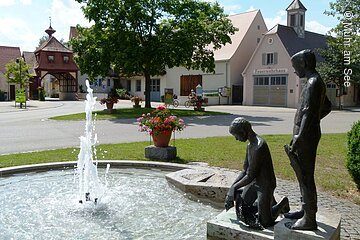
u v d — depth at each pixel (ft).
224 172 23.89
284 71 118.52
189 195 21.16
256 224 13.64
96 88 181.47
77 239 15.15
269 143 40.29
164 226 16.61
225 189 20.02
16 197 20.68
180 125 30.68
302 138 12.02
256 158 13.88
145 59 86.28
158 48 83.56
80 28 87.71
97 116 75.15
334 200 20.26
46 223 16.85
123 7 83.87
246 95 128.67
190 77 144.15
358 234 15.48
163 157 29.86
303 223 12.34
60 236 15.43
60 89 183.32
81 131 52.85
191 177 22.74
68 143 41.27
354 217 17.61
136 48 82.17
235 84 135.33
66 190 22.07
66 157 31.19
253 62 126.11
